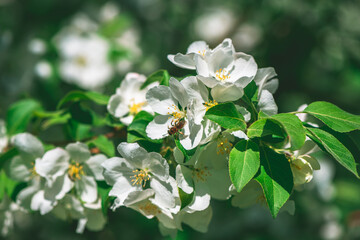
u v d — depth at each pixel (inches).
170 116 18.1
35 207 19.9
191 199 18.0
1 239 29.0
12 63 32.8
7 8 34.0
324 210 33.0
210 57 18.3
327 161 34.4
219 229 33.0
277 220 32.9
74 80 32.4
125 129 20.8
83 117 21.5
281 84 34.3
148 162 17.8
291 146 16.5
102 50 33.0
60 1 34.2
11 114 23.0
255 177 17.1
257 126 17.2
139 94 20.5
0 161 20.2
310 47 34.1
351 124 17.6
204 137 17.6
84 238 33.0
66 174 19.8
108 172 18.1
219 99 17.8
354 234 33.6
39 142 20.0
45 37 32.8
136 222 32.1
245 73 18.3
